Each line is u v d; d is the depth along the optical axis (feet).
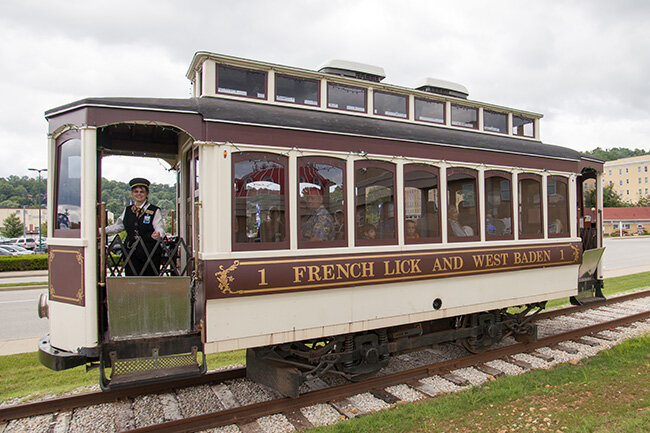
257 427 13.24
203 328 13.10
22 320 30.12
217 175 13.34
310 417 13.98
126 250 14.92
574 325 26.21
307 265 14.46
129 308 13.14
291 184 14.47
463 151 18.70
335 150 15.33
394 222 16.66
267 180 14.16
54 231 14.32
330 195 15.26
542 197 21.54
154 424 13.35
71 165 13.79
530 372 17.65
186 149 17.17
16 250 100.73
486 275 19.26
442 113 20.26
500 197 19.99
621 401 14.37
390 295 16.49
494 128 22.25
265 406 14.20
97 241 13.55
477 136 19.84
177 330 13.71
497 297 19.65
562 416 13.41
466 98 22.61
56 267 13.97
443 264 17.56
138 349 13.23
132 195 15.85
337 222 15.39
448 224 18.17
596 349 21.12
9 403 14.88
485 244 19.07
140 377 12.73
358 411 14.43
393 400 15.29
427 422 13.37
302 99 16.63
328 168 15.25
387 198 16.55
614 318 27.76
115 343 13.05
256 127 13.97
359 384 15.97
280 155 14.40
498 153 19.88
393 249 16.40
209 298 12.95
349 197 15.56
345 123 15.80
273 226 14.23
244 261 13.48
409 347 17.83
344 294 15.43
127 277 13.00
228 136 13.52
